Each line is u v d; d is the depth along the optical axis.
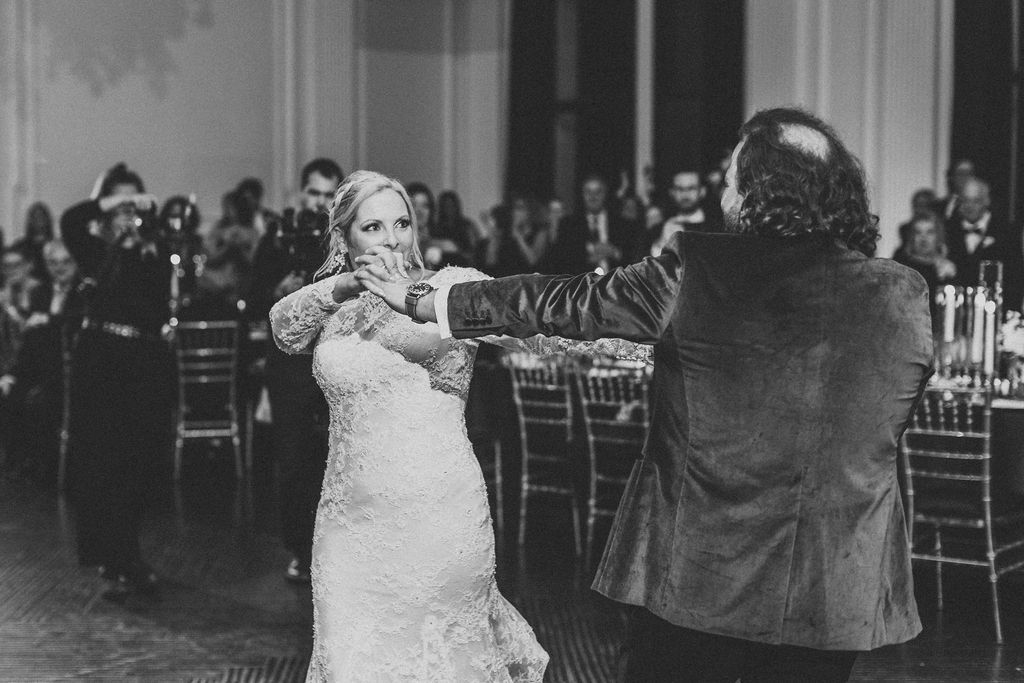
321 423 5.46
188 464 9.03
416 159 12.14
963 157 9.12
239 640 4.87
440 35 12.17
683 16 10.61
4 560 6.24
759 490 2.33
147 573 5.56
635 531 2.44
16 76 10.91
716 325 2.35
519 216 9.70
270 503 7.60
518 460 7.23
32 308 8.80
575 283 2.42
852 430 2.33
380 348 3.13
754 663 2.48
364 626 3.13
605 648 4.70
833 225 2.39
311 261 5.27
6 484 8.48
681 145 10.70
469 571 3.17
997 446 5.17
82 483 5.48
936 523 5.12
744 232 2.43
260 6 11.55
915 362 2.37
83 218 5.55
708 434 2.36
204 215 11.41
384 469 3.12
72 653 4.71
